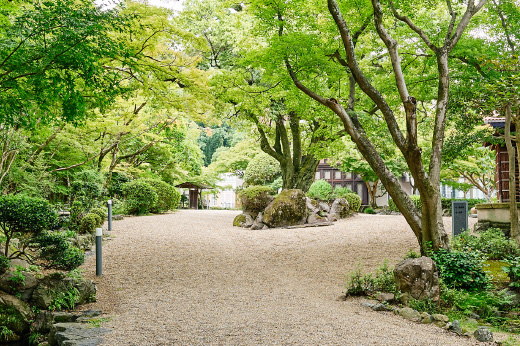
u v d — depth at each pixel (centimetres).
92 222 1214
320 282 858
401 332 521
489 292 710
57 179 1702
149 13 921
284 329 521
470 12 922
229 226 1641
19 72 600
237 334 504
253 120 1898
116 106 1441
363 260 1023
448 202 2158
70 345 477
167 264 985
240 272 942
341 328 526
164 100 1120
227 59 1752
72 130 1487
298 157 1966
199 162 3478
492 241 986
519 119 987
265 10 1030
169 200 2075
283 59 1016
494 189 2773
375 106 1341
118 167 2112
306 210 1630
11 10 770
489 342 506
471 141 1173
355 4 1012
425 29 1091
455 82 1152
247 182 3344
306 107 1254
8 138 1152
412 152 836
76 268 805
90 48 629
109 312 643
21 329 638
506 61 853
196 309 640
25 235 920
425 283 674
